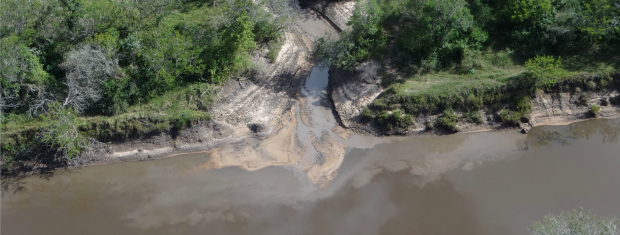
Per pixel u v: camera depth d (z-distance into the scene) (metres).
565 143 25.69
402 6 30.56
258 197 23.94
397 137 26.84
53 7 28.86
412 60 29.31
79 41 28.28
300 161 25.92
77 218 23.34
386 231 21.92
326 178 24.75
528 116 26.67
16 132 25.38
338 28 35.34
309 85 31.22
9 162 25.39
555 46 29.06
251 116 28.44
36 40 27.83
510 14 29.17
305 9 37.91
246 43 29.23
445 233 21.72
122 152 26.50
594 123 26.70
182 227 22.62
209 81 28.95
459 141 26.39
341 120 28.19
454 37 28.75
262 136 27.62
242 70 30.28
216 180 25.05
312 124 28.33
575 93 27.39
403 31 29.70
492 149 25.77
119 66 27.67
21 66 25.97
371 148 26.39
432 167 24.97
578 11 28.52
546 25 28.59
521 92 26.98
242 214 23.11
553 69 26.39
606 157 24.78
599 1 27.73
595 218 21.62
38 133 25.55
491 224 21.95
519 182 23.84
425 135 26.81
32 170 25.69
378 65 29.69
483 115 27.08
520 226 21.78
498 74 27.83
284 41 34.38
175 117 26.75
